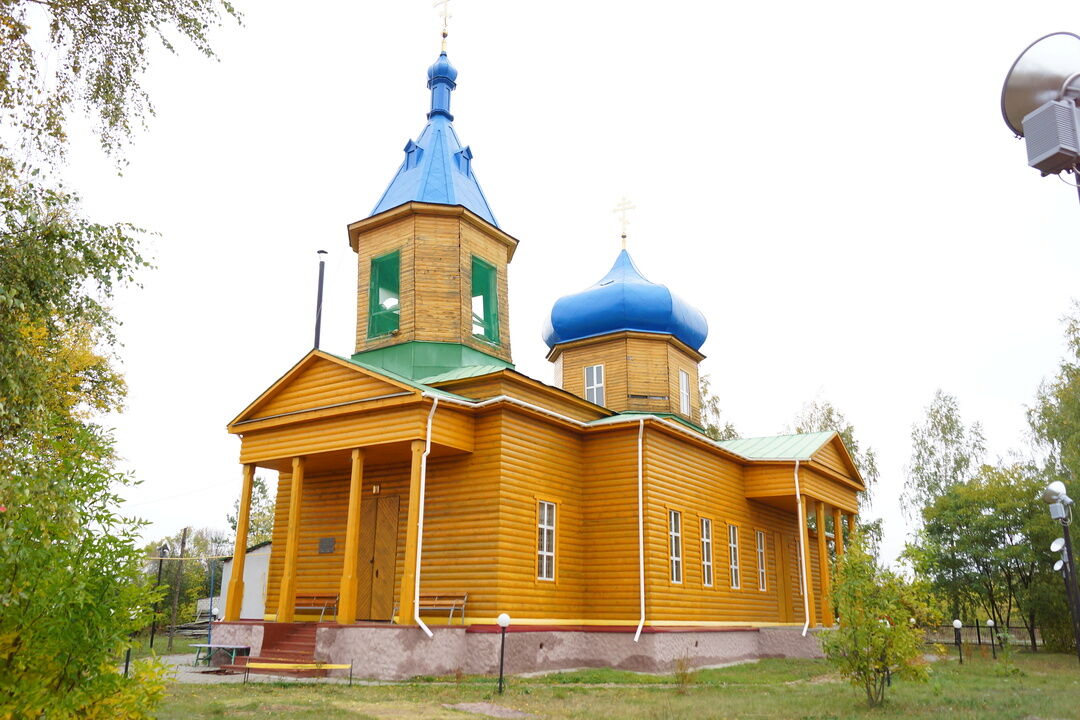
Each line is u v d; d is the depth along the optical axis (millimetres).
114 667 7820
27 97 12000
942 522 38812
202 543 73250
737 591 26859
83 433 8266
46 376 10867
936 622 15188
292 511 21234
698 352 33625
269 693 15328
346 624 18500
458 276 25188
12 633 7000
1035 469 38906
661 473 23391
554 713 13289
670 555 23109
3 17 11523
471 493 20562
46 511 7434
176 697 14531
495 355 25859
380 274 27438
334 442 20797
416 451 19328
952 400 48312
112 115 12695
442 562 20562
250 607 42844
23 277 10289
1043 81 9273
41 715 6953
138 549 7840
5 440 9664
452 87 29547
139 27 12617
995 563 36906
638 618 21516
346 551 19641
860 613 14773
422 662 18031
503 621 16141
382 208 26812
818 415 47156
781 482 28438
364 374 20906
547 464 22047
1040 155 9070
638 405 30594
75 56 12344
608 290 31547
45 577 7176
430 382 22797
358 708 13328
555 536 21859
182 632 44219
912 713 13672
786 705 14602
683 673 18047
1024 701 15234
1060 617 33750
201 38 13047
